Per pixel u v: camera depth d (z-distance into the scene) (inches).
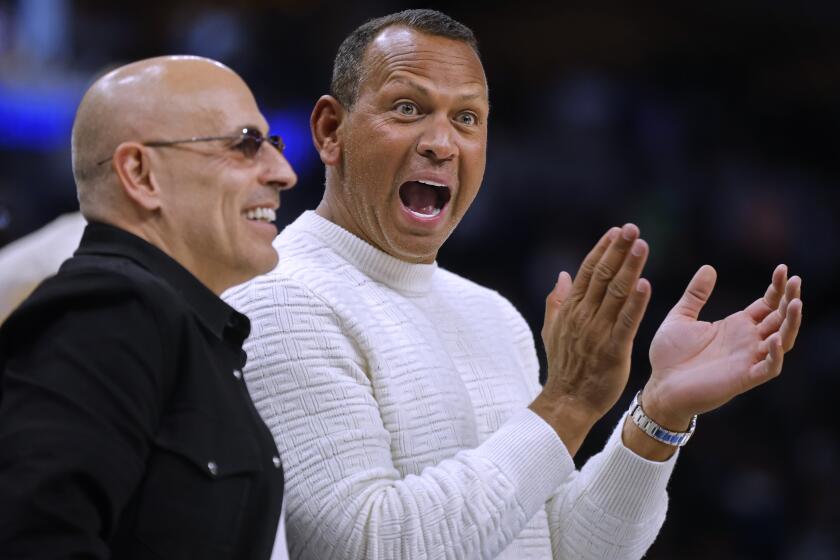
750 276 946.1
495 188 940.6
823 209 988.6
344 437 226.2
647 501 249.9
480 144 253.1
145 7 869.2
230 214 202.8
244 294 240.2
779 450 778.2
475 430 249.1
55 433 172.6
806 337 897.5
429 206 253.1
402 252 251.4
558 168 967.6
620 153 989.8
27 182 774.5
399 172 247.0
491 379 259.9
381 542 215.8
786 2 1032.2
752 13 1032.2
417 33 249.9
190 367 190.7
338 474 223.1
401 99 247.0
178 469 185.6
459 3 1013.2
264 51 857.5
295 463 225.6
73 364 178.7
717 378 235.8
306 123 848.9
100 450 174.7
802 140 1026.7
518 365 271.9
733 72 1040.2
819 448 787.4
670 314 247.3
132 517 183.5
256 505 194.9
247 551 192.4
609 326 228.7
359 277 251.4
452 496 217.8
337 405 228.7
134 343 183.6
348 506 219.1
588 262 230.5
